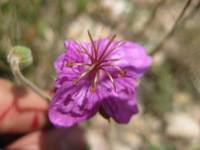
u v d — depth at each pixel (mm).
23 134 98
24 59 73
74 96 68
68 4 122
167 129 121
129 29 120
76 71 68
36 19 107
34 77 106
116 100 69
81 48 69
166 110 122
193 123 122
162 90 122
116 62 70
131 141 117
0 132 93
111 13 122
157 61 124
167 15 134
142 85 122
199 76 128
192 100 127
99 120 116
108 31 117
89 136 112
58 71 68
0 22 98
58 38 111
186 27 128
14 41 97
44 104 93
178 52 129
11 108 90
